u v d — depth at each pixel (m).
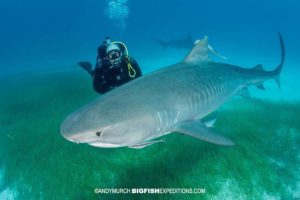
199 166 4.91
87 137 2.35
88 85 11.51
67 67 22.22
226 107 8.59
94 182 4.90
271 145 5.89
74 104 8.56
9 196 5.31
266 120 6.99
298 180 5.02
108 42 4.25
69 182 4.95
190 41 21.16
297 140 6.09
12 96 11.51
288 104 8.59
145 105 2.74
